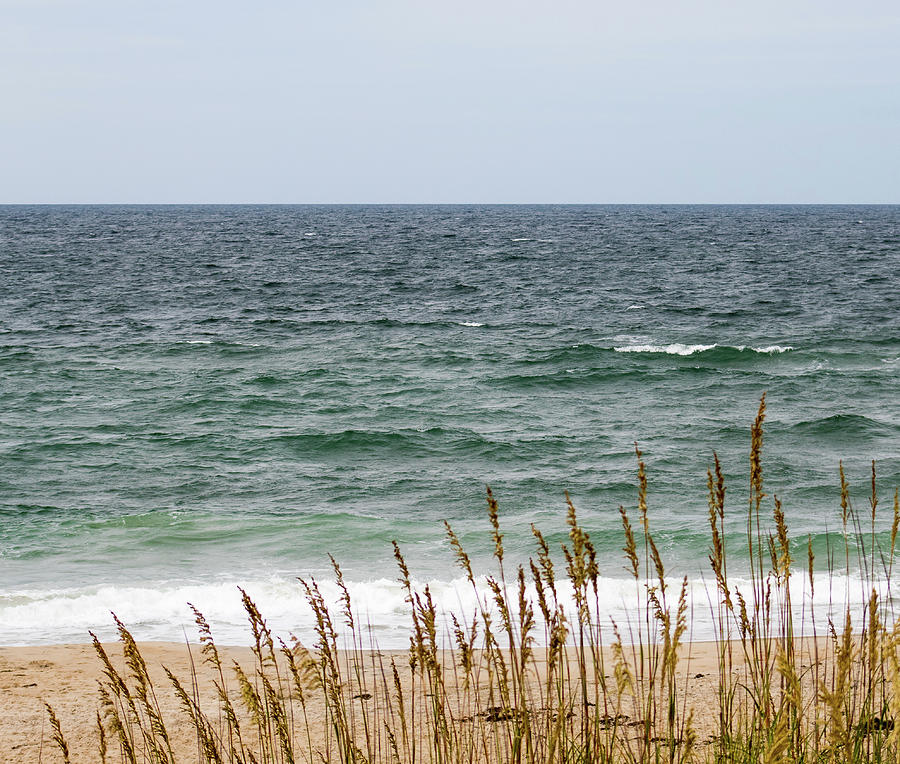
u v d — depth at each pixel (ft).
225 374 104.27
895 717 11.69
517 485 63.26
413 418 84.33
